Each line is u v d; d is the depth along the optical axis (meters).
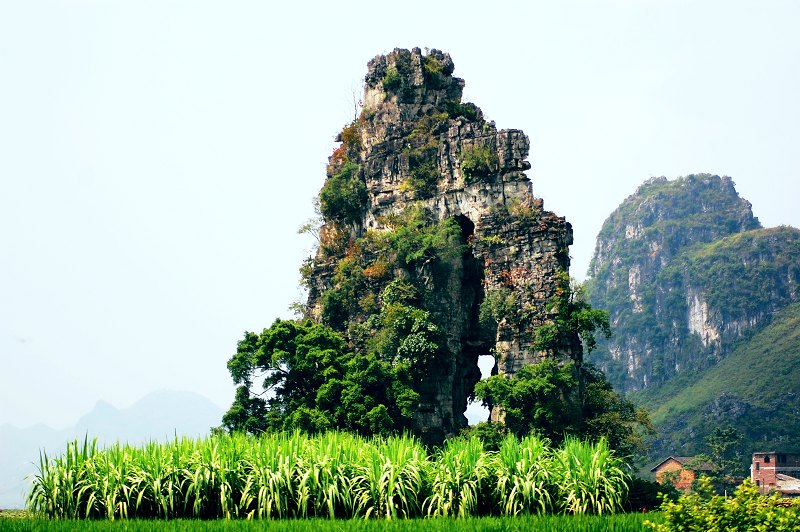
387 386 81.44
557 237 86.81
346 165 98.00
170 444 51.25
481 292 91.12
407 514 48.41
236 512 48.44
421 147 95.12
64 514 48.50
